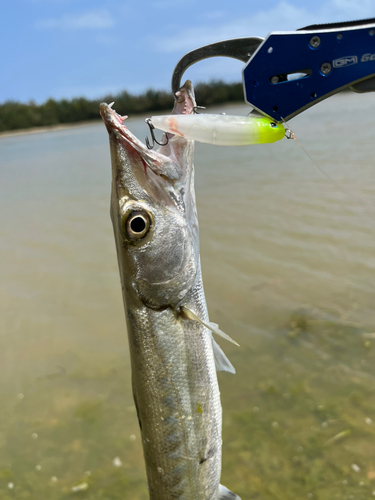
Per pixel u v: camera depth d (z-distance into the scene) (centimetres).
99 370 71
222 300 86
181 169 30
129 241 29
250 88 26
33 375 71
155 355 29
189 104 29
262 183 164
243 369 66
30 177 276
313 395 59
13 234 150
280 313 79
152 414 29
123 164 29
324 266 93
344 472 49
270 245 106
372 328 71
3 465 55
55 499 50
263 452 52
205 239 116
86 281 104
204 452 29
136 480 51
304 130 282
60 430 59
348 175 150
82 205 182
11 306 95
